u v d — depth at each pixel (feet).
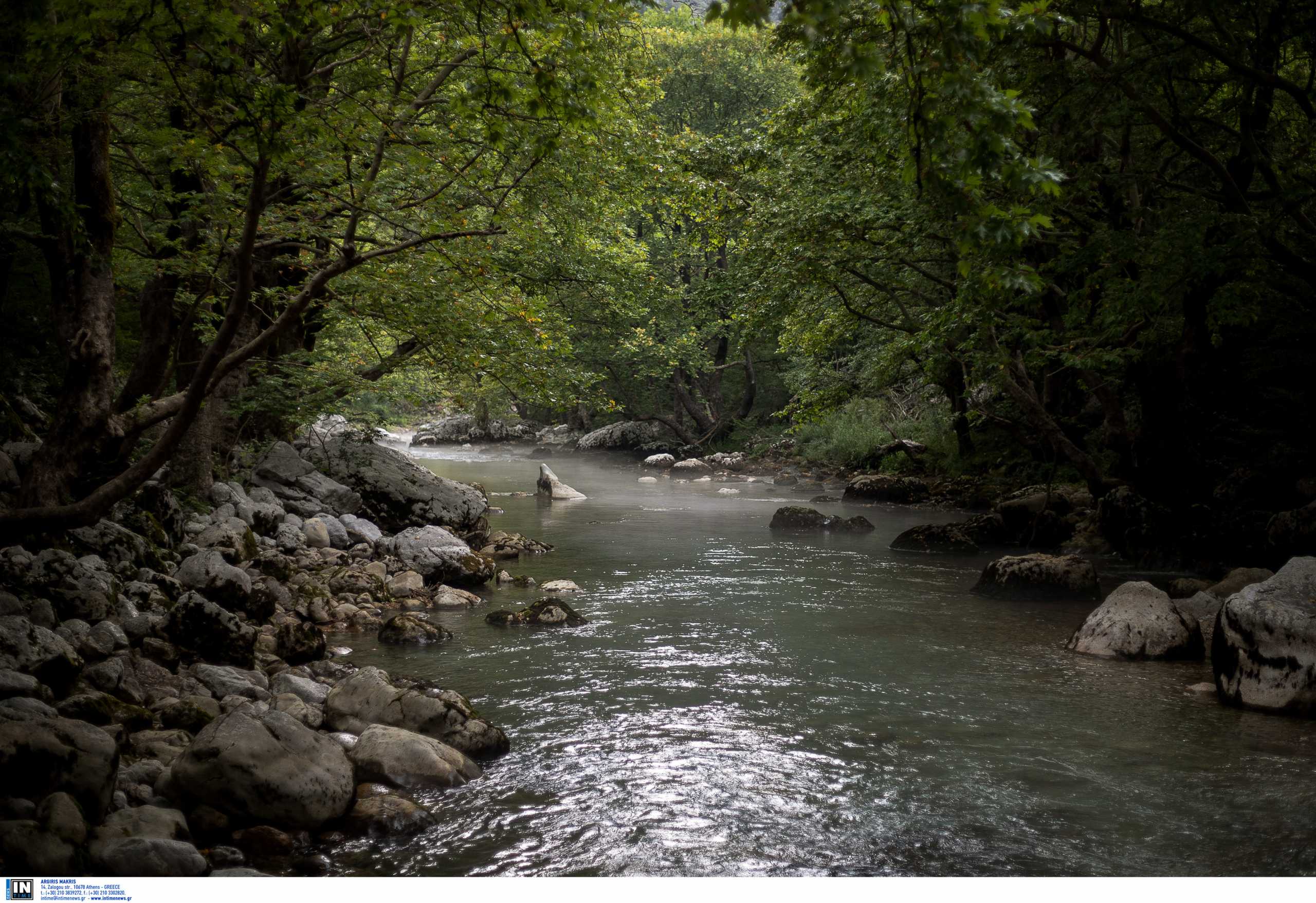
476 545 56.34
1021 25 12.73
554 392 42.11
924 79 13.00
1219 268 36.91
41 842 14.75
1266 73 37.14
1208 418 58.49
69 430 27.81
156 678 24.63
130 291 40.42
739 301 64.80
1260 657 27.45
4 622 20.99
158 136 23.43
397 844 18.33
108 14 17.60
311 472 55.11
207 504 44.55
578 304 66.49
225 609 30.19
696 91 128.16
